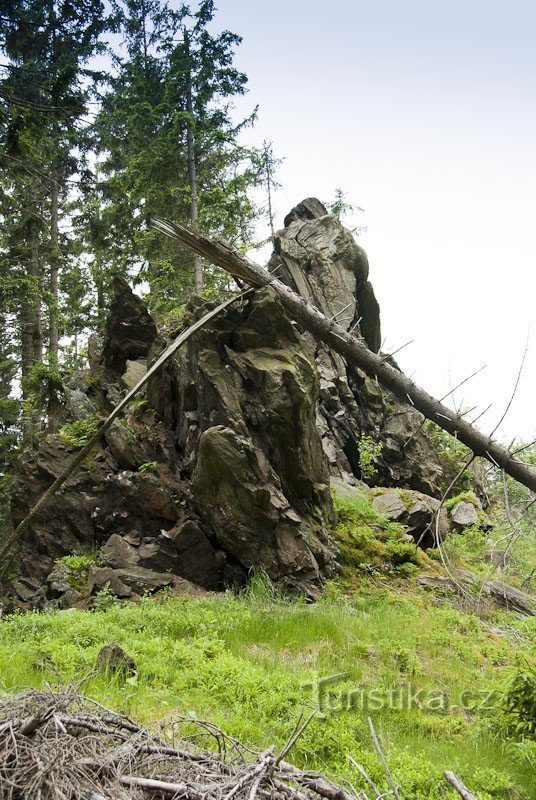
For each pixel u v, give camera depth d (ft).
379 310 57.98
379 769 14.56
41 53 55.36
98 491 37.50
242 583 33.71
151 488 35.81
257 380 35.45
